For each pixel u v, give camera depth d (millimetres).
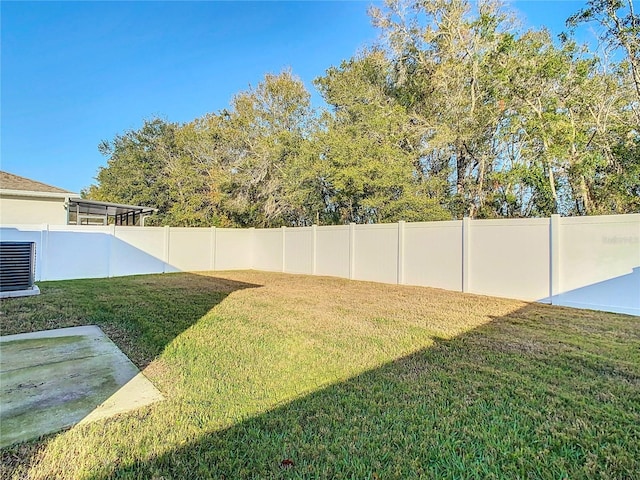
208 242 15031
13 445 2252
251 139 20953
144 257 13289
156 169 26766
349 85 16078
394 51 15094
